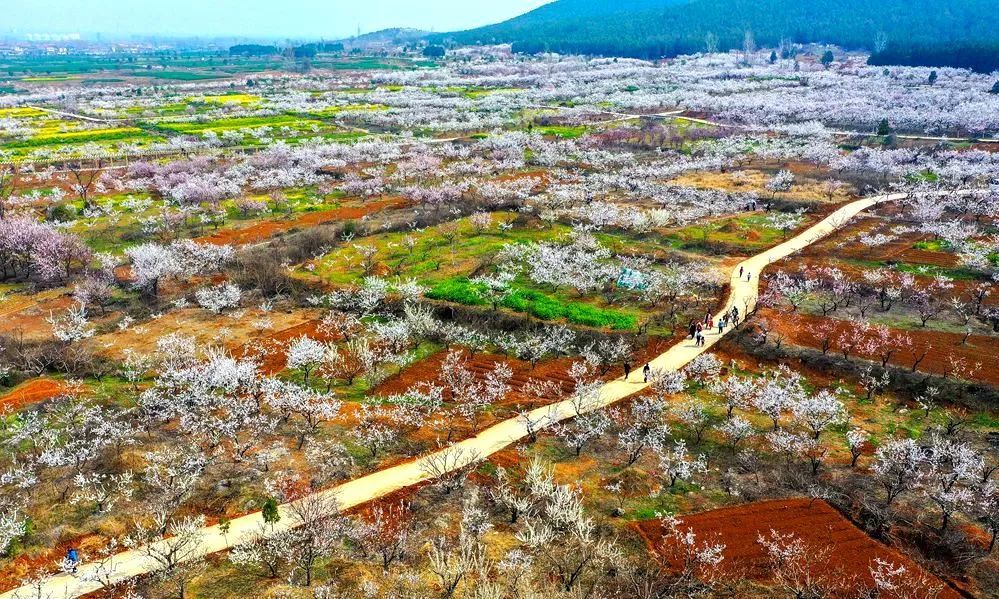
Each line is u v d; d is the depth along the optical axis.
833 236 96.88
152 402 54.38
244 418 52.16
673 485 44.59
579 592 33.22
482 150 159.88
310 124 197.25
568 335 65.94
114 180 131.88
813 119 186.88
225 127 191.25
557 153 152.75
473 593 34.94
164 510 41.50
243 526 40.94
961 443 47.66
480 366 62.81
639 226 100.12
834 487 43.88
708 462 47.28
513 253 87.62
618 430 51.59
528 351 64.12
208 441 50.31
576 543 39.19
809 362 60.03
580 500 42.88
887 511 41.09
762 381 57.09
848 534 39.47
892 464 44.12
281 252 90.56
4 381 60.88
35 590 35.66
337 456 47.91
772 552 37.44
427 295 76.31
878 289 75.12
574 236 95.12
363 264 86.69
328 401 55.06
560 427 51.47
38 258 83.88
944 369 57.34
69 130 184.25
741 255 89.69
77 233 105.81
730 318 69.81
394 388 59.06
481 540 39.50
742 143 162.50
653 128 181.75
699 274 80.56
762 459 47.66
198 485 45.00
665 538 39.47
